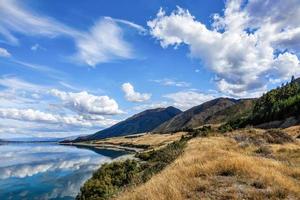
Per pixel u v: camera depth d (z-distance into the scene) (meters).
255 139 49.66
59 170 98.81
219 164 17.94
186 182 15.02
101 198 30.30
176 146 51.38
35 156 160.00
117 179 38.53
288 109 117.81
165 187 13.90
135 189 15.78
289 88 153.50
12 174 89.00
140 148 191.62
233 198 12.77
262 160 22.45
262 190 13.89
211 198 12.91
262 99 156.88
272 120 120.12
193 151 36.25
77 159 140.62
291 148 40.25
